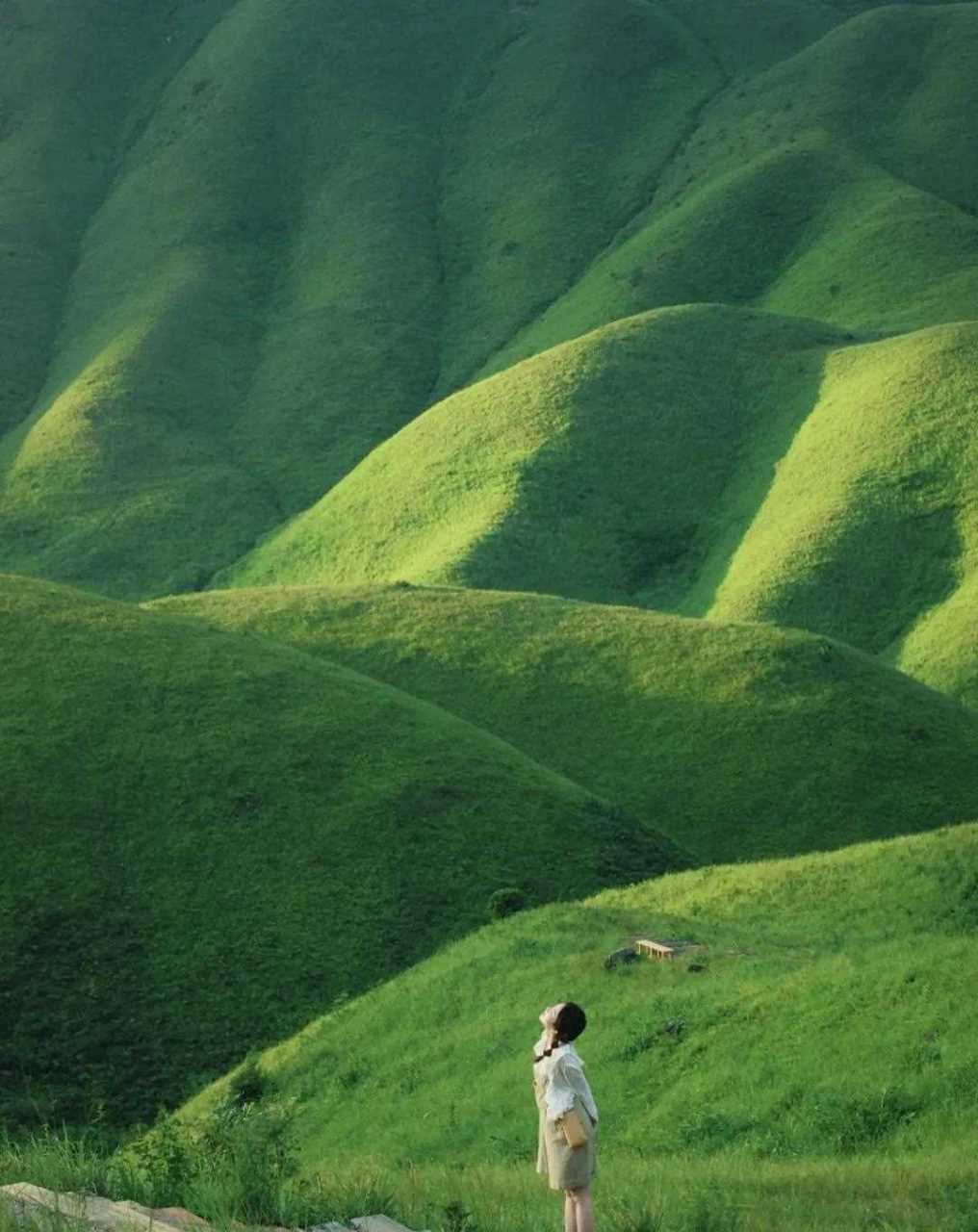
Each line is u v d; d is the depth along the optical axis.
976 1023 22.52
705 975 30.23
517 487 148.50
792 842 71.81
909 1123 20.94
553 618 93.00
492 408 166.00
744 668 84.31
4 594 74.75
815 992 25.98
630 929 36.31
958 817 74.12
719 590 132.38
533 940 35.69
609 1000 30.09
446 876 55.94
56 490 192.38
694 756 77.75
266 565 163.00
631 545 144.88
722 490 151.75
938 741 80.00
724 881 40.34
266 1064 35.28
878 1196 15.66
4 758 59.72
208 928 52.38
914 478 134.88
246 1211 10.64
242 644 74.06
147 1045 46.38
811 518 134.50
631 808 74.19
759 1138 22.12
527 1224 11.96
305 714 66.06
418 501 155.75
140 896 53.66
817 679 83.75
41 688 64.94
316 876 55.44
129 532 182.50
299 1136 30.33
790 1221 13.82
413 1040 32.59
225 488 194.50
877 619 123.06
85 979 49.06
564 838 59.88
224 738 62.97
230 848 56.59
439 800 60.62
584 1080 10.95
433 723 68.06
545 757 78.38
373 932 52.66
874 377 153.50
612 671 85.62
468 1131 26.64
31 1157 11.75
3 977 48.47
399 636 89.56
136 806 58.44
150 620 74.94
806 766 76.44
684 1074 25.36
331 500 169.25
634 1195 14.85
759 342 173.25
